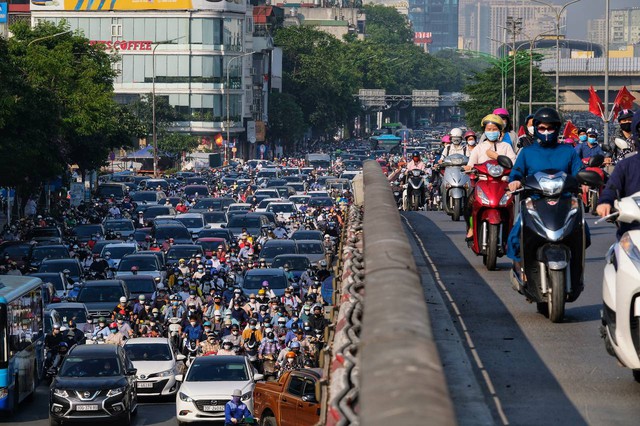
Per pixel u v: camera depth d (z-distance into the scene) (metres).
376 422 9.19
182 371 67.44
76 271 90.12
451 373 21.55
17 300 56.09
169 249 99.50
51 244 100.88
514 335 25.28
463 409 19.27
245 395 56.44
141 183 178.00
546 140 27.34
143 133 175.50
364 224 19.81
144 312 73.19
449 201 50.34
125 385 56.78
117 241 104.69
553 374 21.80
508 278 33.16
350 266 23.97
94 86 149.75
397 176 71.25
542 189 26.55
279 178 194.88
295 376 45.03
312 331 65.44
